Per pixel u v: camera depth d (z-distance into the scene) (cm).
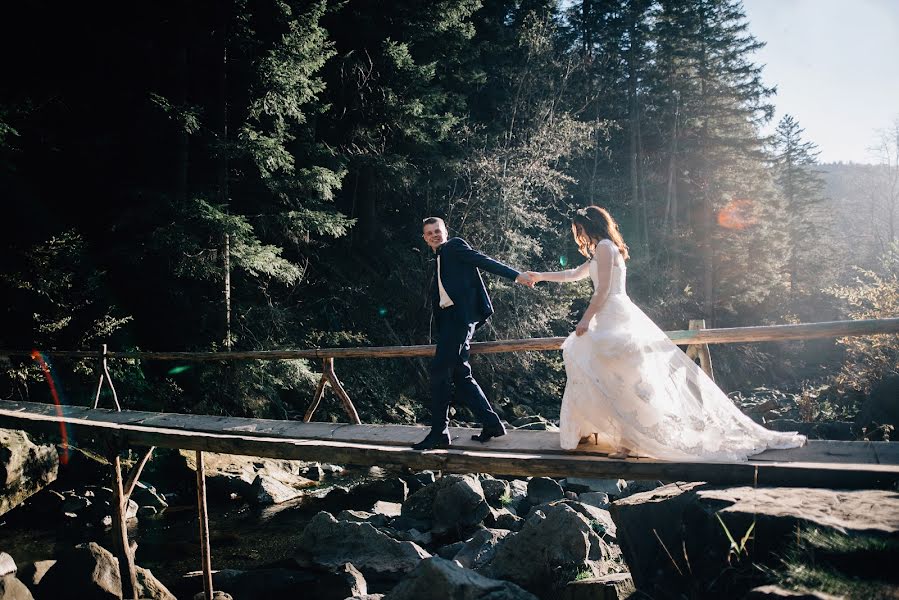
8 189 1229
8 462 877
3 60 1326
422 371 1905
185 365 1379
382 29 1808
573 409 455
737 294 3359
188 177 1541
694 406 433
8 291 1133
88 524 874
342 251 1933
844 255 5284
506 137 2123
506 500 893
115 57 1445
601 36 3394
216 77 1462
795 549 309
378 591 632
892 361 1335
